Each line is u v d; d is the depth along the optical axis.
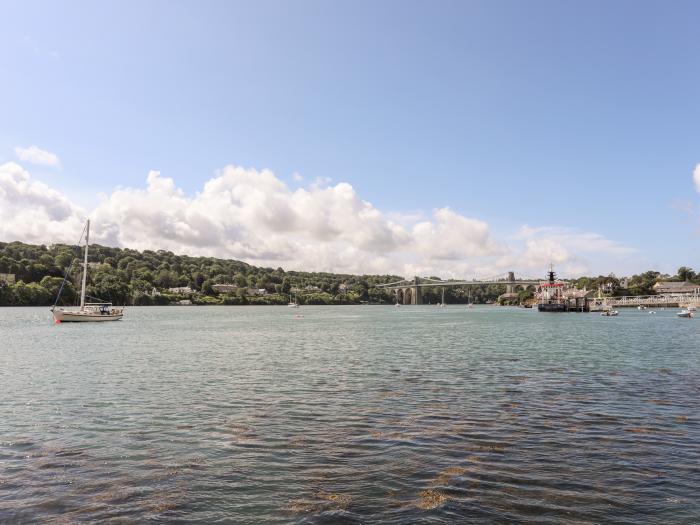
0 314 166.88
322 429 21.36
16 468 16.78
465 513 13.30
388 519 13.01
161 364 43.44
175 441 19.75
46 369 40.16
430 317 173.38
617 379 34.06
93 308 126.19
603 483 15.22
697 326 103.62
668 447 18.66
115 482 15.55
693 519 12.95
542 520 12.90
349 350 56.12
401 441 19.55
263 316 187.38
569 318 153.75
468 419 22.95
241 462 17.27
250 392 29.86
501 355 49.81
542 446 18.84
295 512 13.45
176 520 13.08
